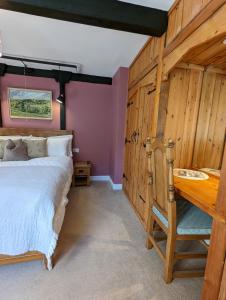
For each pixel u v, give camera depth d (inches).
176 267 59.8
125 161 125.0
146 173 81.6
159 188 57.7
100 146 151.3
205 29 45.2
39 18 68.5
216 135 78.0
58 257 62.7
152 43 76.8
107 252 66.4
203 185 56.2
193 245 72.2
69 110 140.5
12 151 104.5
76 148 146.8
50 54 102.6
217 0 40.9
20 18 68.6
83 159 149.9
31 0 53.9
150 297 49.3
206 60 66.3
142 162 88.0
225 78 74.4
